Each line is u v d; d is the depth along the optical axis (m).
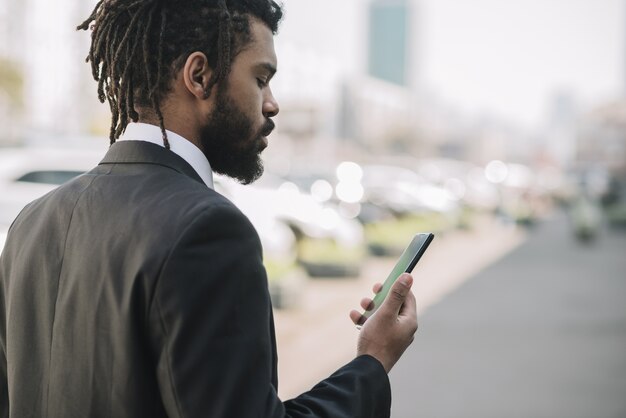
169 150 1.21
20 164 6.82
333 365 6.22
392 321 1.27
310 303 9.09
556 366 6.43
